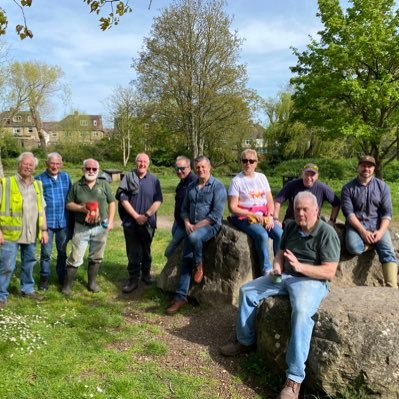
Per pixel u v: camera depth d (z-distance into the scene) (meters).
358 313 3.60
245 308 4.27
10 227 5.30
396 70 17.86
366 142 18.70
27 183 5.47
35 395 3.47
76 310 5.36
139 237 6.20
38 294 5.82
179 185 6.16
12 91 44.56
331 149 38.44
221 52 27.33
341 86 16.98
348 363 3.46
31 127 78.94
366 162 5.40
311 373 3.60
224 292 5.35
